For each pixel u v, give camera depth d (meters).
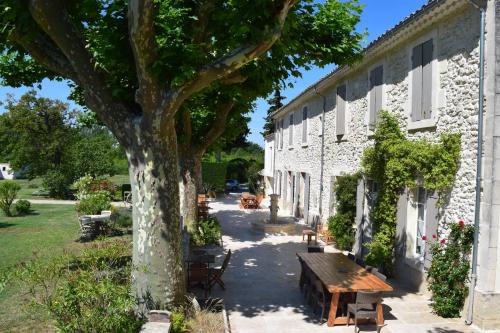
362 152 11.80
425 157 7.89
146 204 6.18
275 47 6.79
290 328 6.67
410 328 6.72
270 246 13.41
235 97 9.63
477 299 6.74
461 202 7.30
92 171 27.72
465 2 7.08
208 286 8.12
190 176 13.06
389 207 9.59
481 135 6.72
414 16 8.06
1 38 6.73
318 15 8.12
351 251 12.45
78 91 11.78
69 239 13.52
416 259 8.77
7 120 30.30
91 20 7.29
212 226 14.07
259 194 29.88
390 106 10.12
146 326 5.69
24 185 41.00
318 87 15.40
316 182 16.86
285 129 23.80
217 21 6.60
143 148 6.13
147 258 6.18
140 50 5.58
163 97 5.94
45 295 6.03
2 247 12.27
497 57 6.57
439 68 8.05
